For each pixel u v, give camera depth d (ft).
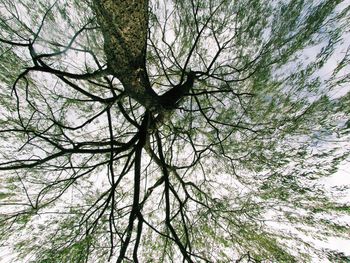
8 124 12.03
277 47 13.00
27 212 10.93
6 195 11.73
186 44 14.90
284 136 12.62
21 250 11.09
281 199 12.10
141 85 10.76
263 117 13.34
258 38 13.64
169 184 12.46
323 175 11.34
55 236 11.50
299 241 12.08
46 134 11.68
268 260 12.41
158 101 11.80
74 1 12.59
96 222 11.10
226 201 13.62
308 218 11.98
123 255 9.84
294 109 12.63
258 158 12.89
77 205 12.73
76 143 11.16
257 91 13.46
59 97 12.13
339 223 11.62
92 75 10.03
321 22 12.10
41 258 10.84
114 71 10.12
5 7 11.09
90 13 12.64
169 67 14.53
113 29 8.57
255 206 12.70
